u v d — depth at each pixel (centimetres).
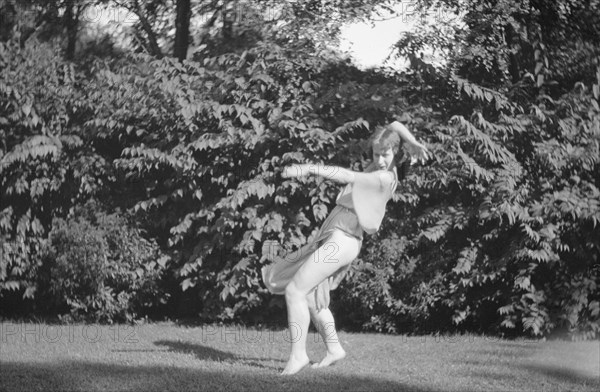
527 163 1075
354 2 1159
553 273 1054
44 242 1166
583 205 993
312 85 1123
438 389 687
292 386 686
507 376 753
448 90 1134
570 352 916
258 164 1119
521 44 1174
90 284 1121
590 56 1155
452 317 1070
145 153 1098
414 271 1077
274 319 1154
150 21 1490
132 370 749
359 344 957
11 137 1173
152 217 1152
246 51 1122
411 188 1062
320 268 749
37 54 1176
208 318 1167
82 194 1177
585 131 1030
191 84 1136
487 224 1077
